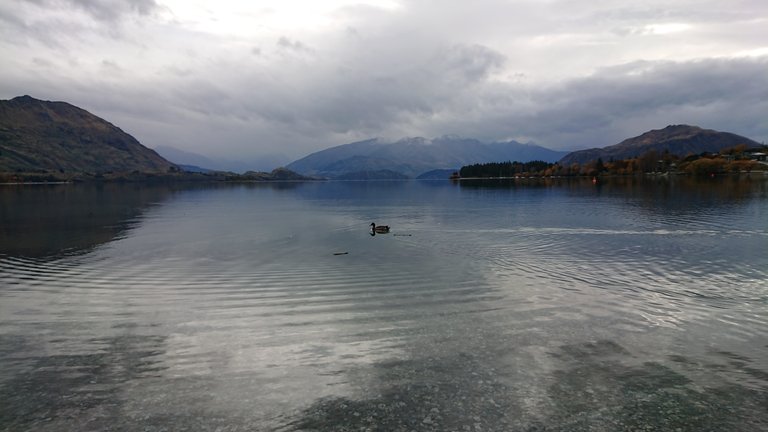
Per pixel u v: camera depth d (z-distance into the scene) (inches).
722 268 1024.9
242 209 3385.8
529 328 645.3
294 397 456.1
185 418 419.2
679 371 499.8
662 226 1771.7
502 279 959.0
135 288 928.3
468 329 646.5
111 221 2431.1
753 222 1831.9
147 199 4756.4
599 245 1378.0
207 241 1659.7
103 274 1072.2
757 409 420.2
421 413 422.9
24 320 714.2
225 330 658.2
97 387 482.0
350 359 546.9
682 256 1173.7
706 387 463.2
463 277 986.1
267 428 402.0
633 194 3865.7
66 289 924.6
